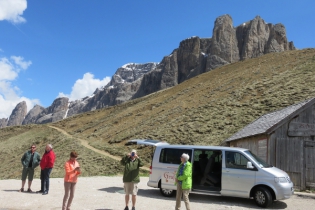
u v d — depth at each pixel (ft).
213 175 38.37
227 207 33.37
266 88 162.09
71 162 28.66
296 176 50.75
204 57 616.39
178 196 28.86
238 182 35.81
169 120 171.53
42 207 30.83
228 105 157.48
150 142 43.50
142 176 76.28
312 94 122.11
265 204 33.94
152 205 33.47
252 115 127.03
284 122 52.01
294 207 35.06
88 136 206.49
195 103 194.08
